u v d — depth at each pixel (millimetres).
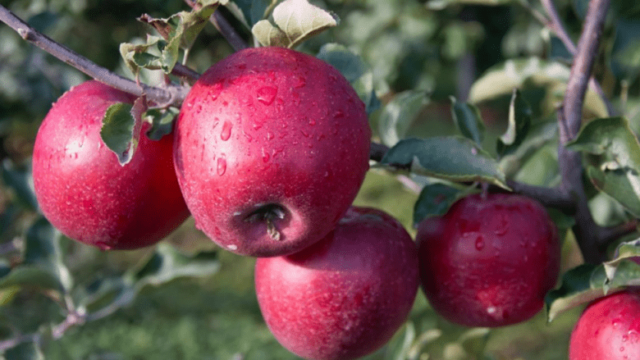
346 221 1098
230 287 3930
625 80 1246
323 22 1038
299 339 1098
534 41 3256
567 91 1146
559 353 2795
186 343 3178
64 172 1056
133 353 3096
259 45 1091
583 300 1084
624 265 1067
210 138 1015
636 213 1088
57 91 1340
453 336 1235
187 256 1229
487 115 7090
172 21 1021
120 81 1041
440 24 3477
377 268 1085
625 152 1093
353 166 1023
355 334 1092
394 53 3424
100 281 1261
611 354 1062
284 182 1012
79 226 1068
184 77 1047
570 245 1266
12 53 2172
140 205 1060
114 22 2881
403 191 5016
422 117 8008
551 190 1137
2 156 4023
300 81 1020
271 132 1010
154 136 1045
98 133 1053
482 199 1118
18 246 1377
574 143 1097
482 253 1101
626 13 1240
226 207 1020
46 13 1412
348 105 1024
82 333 3285
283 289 1089
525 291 1105
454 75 5680
